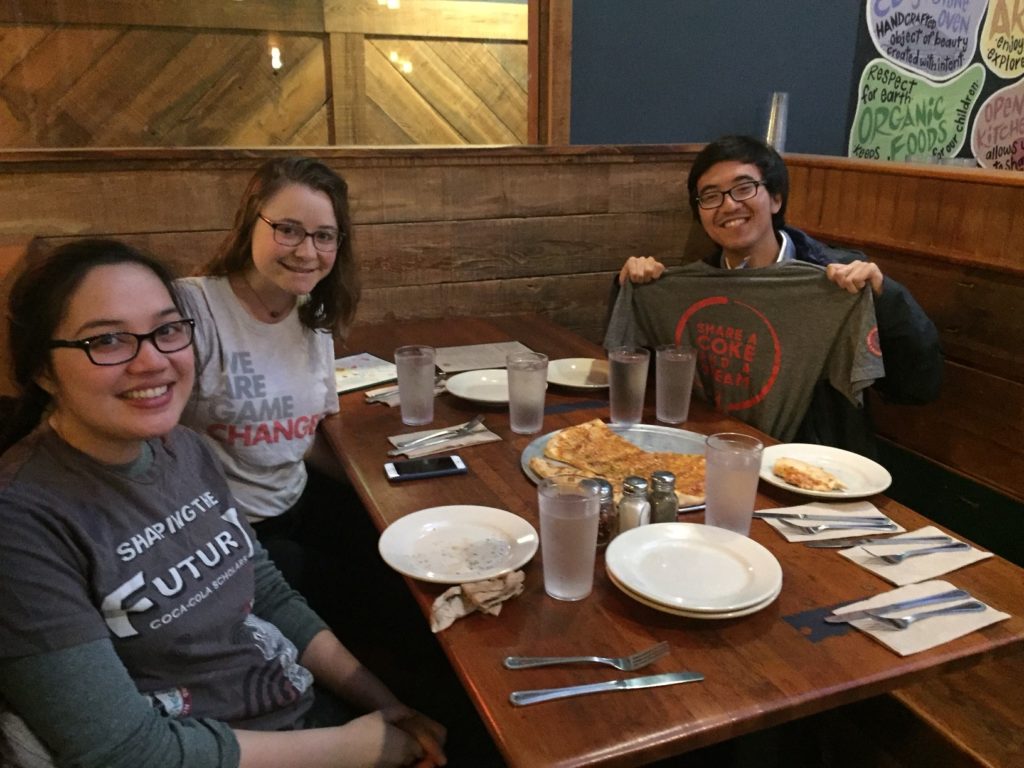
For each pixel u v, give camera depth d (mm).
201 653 1039
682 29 2592
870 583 1091
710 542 1125
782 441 1815
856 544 1181
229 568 1109
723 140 1858
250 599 1153
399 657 1537
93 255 950
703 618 1003
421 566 1099
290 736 1034
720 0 2611
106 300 931
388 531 1178
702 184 1878
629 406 1586
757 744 1368
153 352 957
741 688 889
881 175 2283
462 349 2131
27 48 2566
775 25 2725
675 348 1654
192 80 2787
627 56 2551
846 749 1581
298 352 1623
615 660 930
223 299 1548
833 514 1265
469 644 964
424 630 1593
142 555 995
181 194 2129
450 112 3092
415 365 1590
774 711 859
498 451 1498
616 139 2621
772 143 2777
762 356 1798
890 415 2354
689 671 916
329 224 1521
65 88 2639
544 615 1021
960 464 2156
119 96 2713
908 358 1785
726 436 1243
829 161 2457
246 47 2818
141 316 953
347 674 1247
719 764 1514
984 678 1472
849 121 2979
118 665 914
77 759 868
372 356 2082
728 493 1170
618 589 1073
